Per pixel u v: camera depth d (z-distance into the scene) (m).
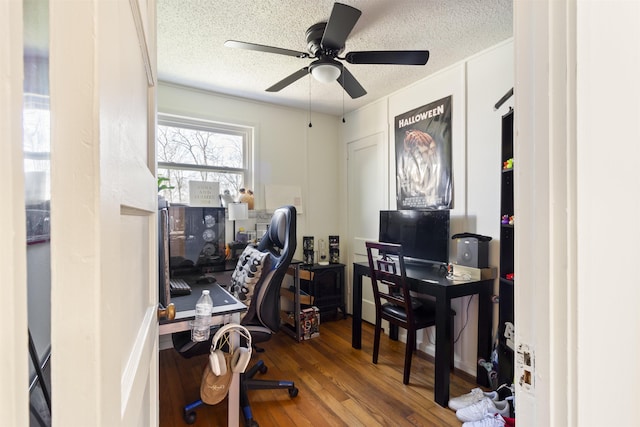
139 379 0.53
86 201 0.29
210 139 3.24
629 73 0.53
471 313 2.46
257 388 2.04
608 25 0.50
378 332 2.55
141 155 0.60
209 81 2.87
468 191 2.50
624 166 0.52
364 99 3.37
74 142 0.28
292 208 2.06
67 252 0.28
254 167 3.40
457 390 2.22
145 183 0.62
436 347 2.06
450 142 2.62
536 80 0.50
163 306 1.43
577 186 0.47
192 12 1.87
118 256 0.37
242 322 1.92
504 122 2.06
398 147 3.12
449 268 2.41
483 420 1.72
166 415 1.90
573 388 0.48
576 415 0.48
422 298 2.77
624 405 0.52
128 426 0.44
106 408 0.32
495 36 2.15
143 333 0.61
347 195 3.87
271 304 1.96
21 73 0.25
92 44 0.29
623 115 0.52
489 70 2.33
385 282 2.43
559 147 0.48
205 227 2.90
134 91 0.51
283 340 3.03
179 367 2.53
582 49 0.47
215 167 3.25
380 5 1.80
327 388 2.18
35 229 0.39
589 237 0.48
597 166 0.49
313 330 3.07
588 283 0.48
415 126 2.93
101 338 0.30
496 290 2.29
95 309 0.30
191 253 2.81
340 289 3.63
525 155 0.52
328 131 3.92
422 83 2.86
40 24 0.38
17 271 0.25
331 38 1.74
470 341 2.46
